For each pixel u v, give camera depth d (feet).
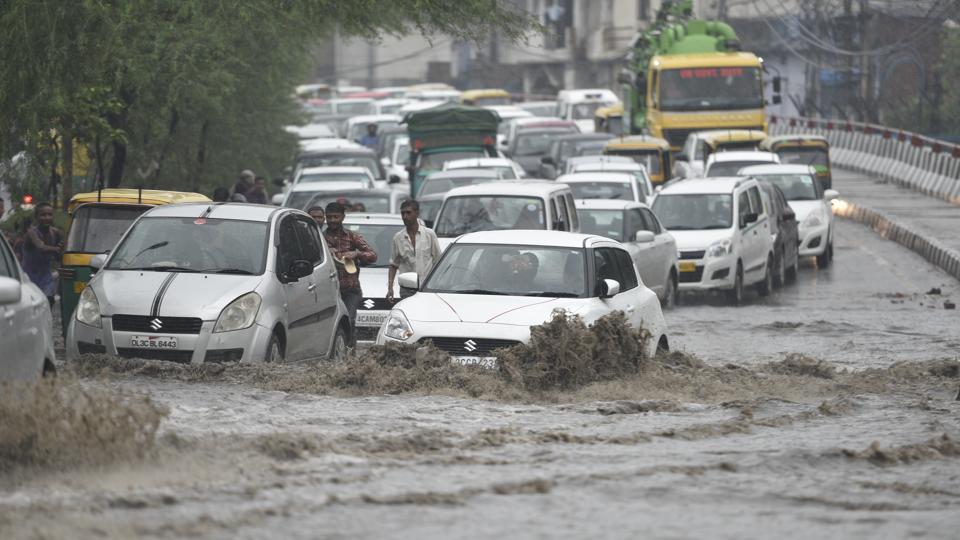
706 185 212.23
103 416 68.23
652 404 89.10
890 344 144.66
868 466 69.05
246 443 71.36
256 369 100.68
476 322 100.83
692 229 205.05
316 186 225.76
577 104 527.81
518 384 95.14
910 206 320.70
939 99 460.14
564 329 97.25
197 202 123.44
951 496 62.23
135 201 132.46
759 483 64.08
